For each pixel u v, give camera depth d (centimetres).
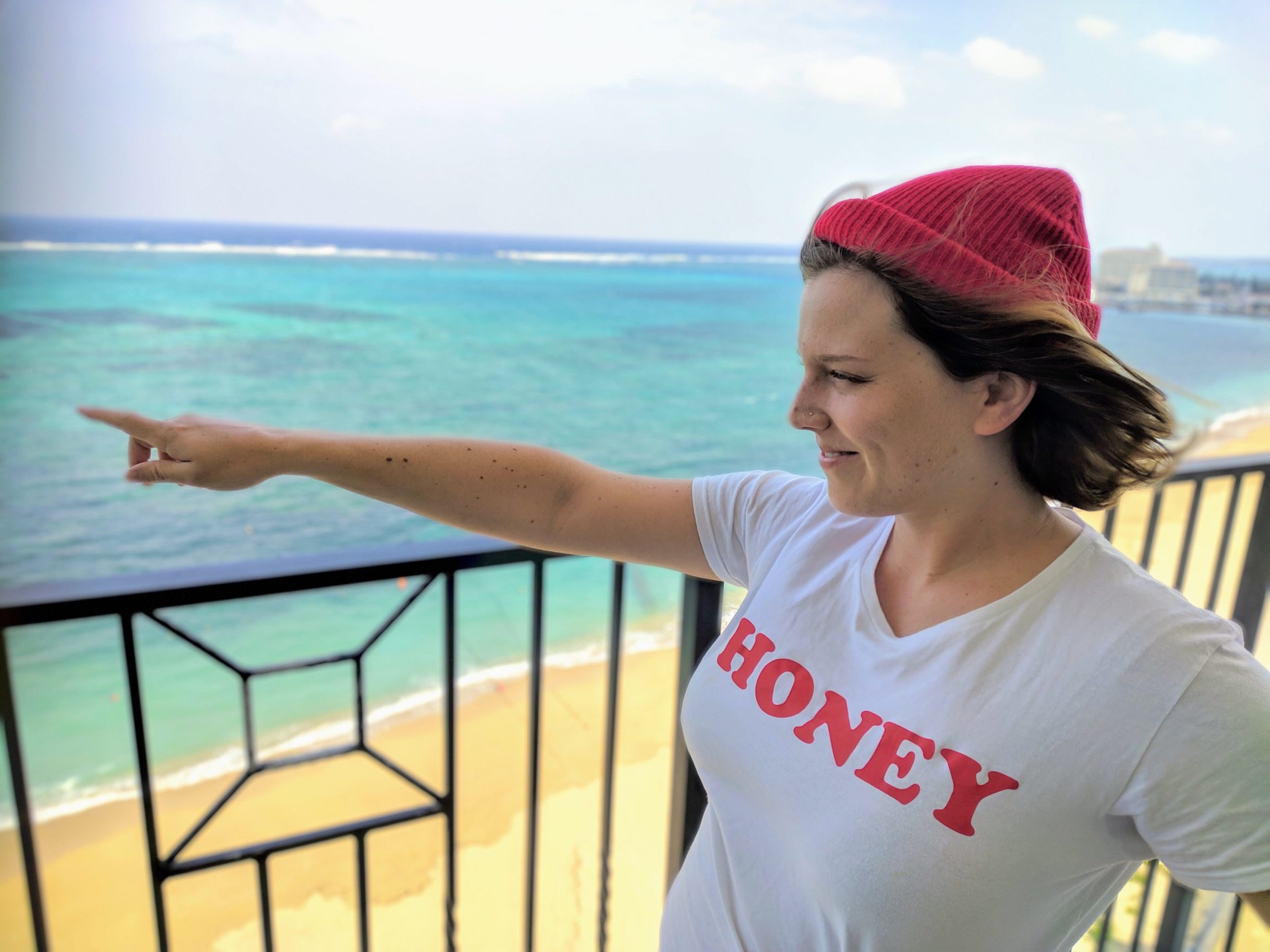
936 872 77
